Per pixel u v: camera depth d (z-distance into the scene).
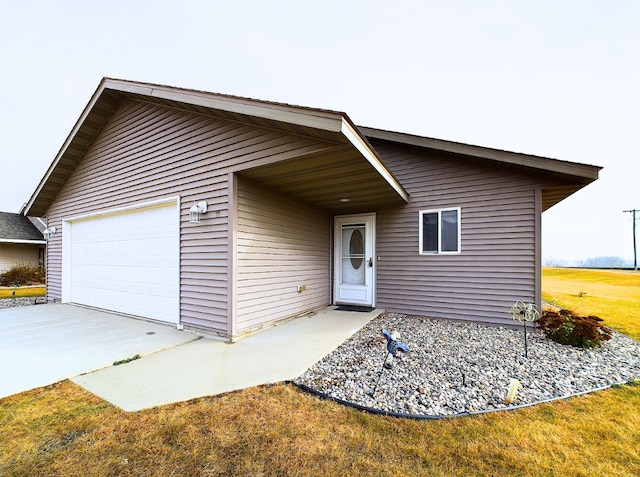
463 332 5.07
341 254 7.50
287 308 5.79
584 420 2.42
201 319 4.89
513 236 5.45
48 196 8.31
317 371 3.32
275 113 3.54
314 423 2.36
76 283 7.86
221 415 2.46
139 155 5.94
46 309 7.17
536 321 5.07
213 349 4.08
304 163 4.06
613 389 2.97
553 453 2.04
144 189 5.85
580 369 3.48
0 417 2.47
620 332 5.42
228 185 4.53
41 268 15.73
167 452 2.04
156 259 5.70
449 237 6.03
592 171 4.50
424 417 2.42
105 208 6.75
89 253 7.43
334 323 5.55
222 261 4.61
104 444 2.13
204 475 1.85
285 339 4.52
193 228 5.03
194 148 5.00
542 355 3.93
